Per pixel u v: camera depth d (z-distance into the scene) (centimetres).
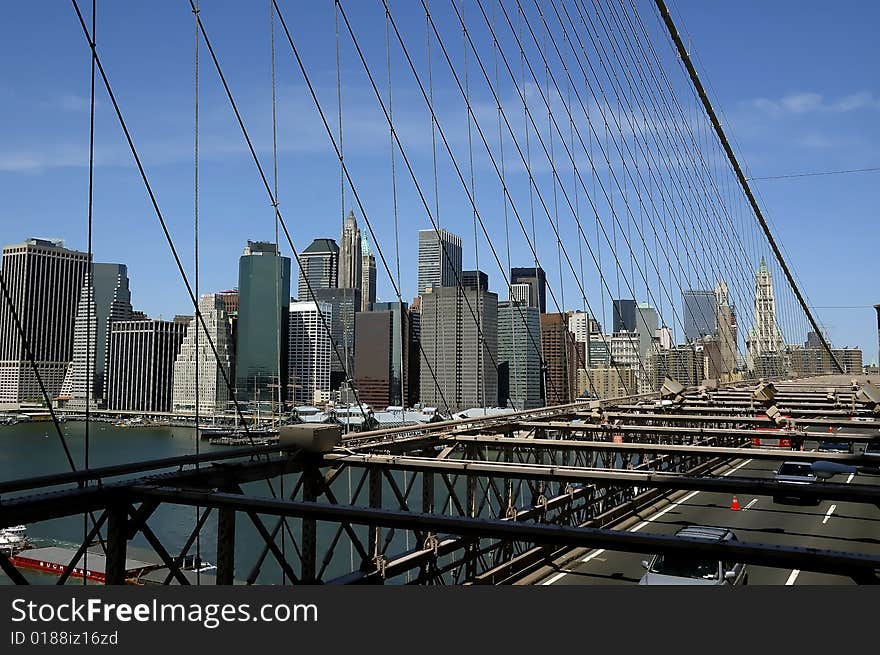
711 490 726
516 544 1338
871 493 624
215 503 584
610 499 1777
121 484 630
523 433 1464
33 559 2741
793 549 396
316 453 933
